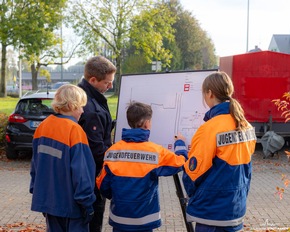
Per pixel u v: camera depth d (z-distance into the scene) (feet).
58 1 69.62
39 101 34.78
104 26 69.41
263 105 41.60
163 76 14.61
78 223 11.38
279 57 41.29
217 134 10.28
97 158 12.22
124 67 133.39
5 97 116.06
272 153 39.19
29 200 23.16
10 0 68.08
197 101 14.11
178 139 13.05
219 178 10.39
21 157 37.40
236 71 41.52
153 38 71.10
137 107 12.01
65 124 11.30
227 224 10.47
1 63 116.26
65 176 11.18
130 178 11.57
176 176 13.19
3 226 18.76
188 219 10.93
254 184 27.81
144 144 11.74
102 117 12.28
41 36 70.13
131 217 11.60
